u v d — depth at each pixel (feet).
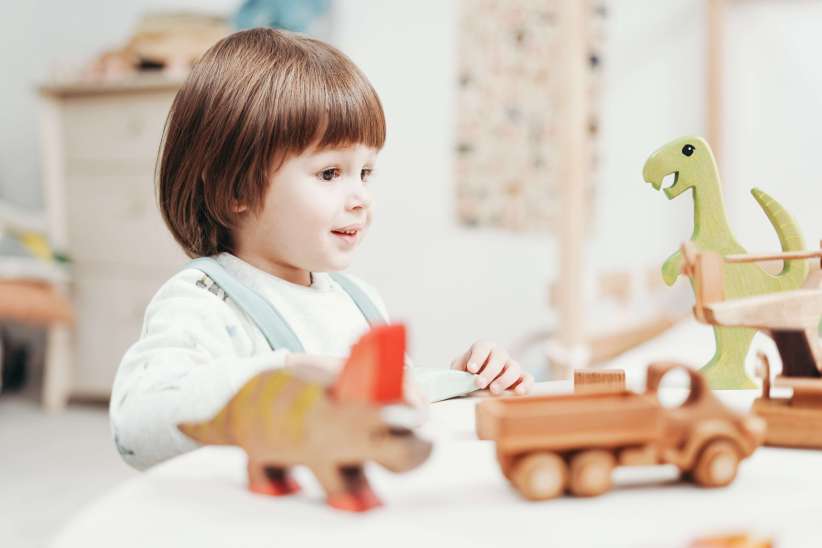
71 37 9.00
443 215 7.60
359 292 2.76
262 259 2.39
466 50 7.46
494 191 7.49
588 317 6.09
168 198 2.38
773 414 1.48
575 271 4.81
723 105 7.18
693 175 2.04
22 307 6.78
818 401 1.47
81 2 8.94
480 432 1.27
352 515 1.12
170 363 1.73
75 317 7.50
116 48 8.09
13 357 8.75
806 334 1.48
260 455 1.21
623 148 7.48
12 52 9.14
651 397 1.27
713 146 7.14
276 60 2.20
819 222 7.14
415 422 1.10
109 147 7.26
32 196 9.13
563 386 2.28
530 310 7.48
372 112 2.27
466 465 1.35
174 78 6.90
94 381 7.51
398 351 1.09
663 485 1.25
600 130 7.41
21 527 4.49
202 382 1.47
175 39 7.32
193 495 1.21
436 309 7.65
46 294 7.08
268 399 1.21
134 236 7.25
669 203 7.54
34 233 7.49
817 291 1.52
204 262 2.22
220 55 2.28
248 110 2.15
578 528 1.07
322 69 2.21
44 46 9.07
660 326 6.12
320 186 2.18
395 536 1.04
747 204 7.22
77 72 7.99
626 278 6.57
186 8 8.57
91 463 5.78
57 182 7.43
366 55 7.66
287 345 2.15
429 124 7.57
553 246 7.44
